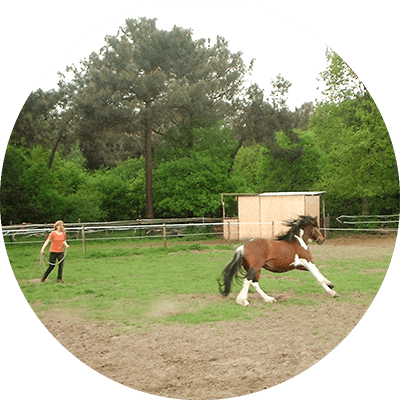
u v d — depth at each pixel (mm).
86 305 9258
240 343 7023
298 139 26531
